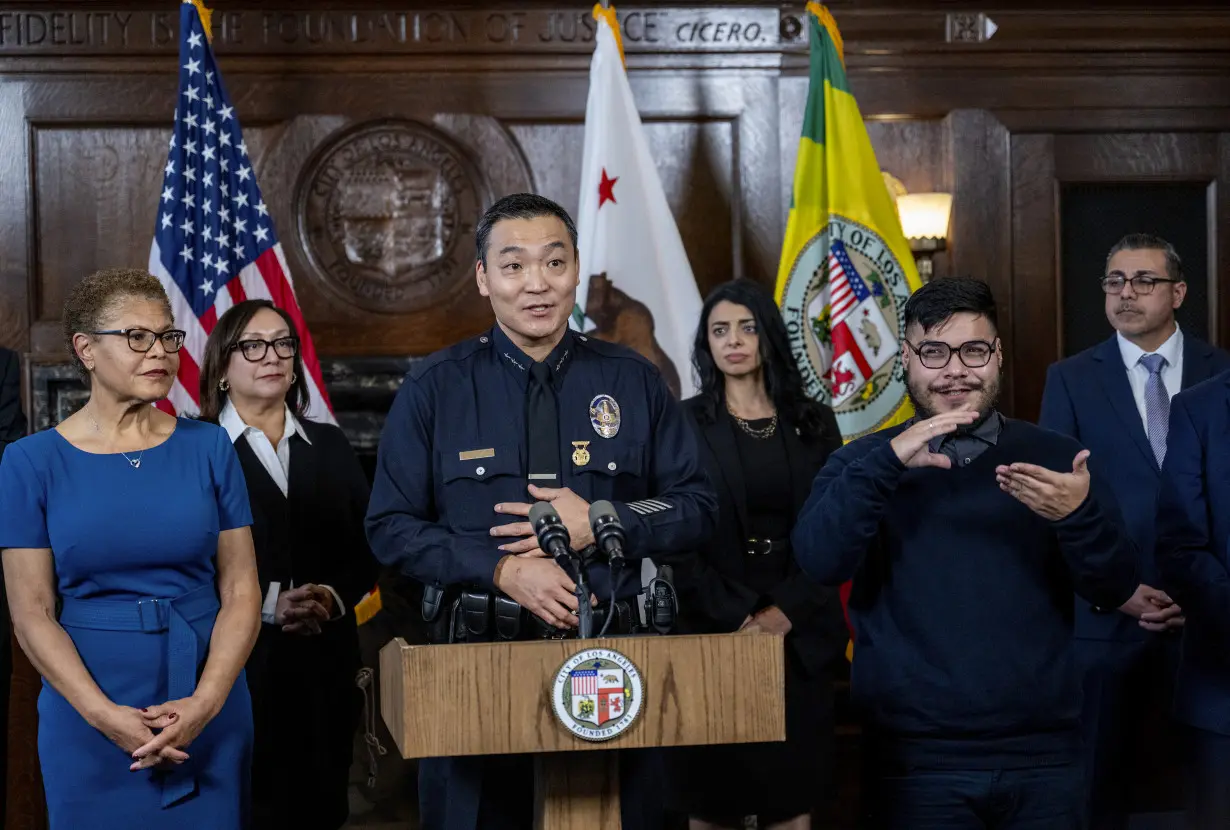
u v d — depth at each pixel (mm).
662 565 2369
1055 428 3723
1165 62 5316
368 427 4941
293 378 3459
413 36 5105
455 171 5152
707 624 3221
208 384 3326
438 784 2367
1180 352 3688
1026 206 5312
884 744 2461
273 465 3299
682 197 5223
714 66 5195
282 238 5082
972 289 2434
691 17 5168
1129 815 3613
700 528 2342
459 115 5137
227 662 2475
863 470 2355
